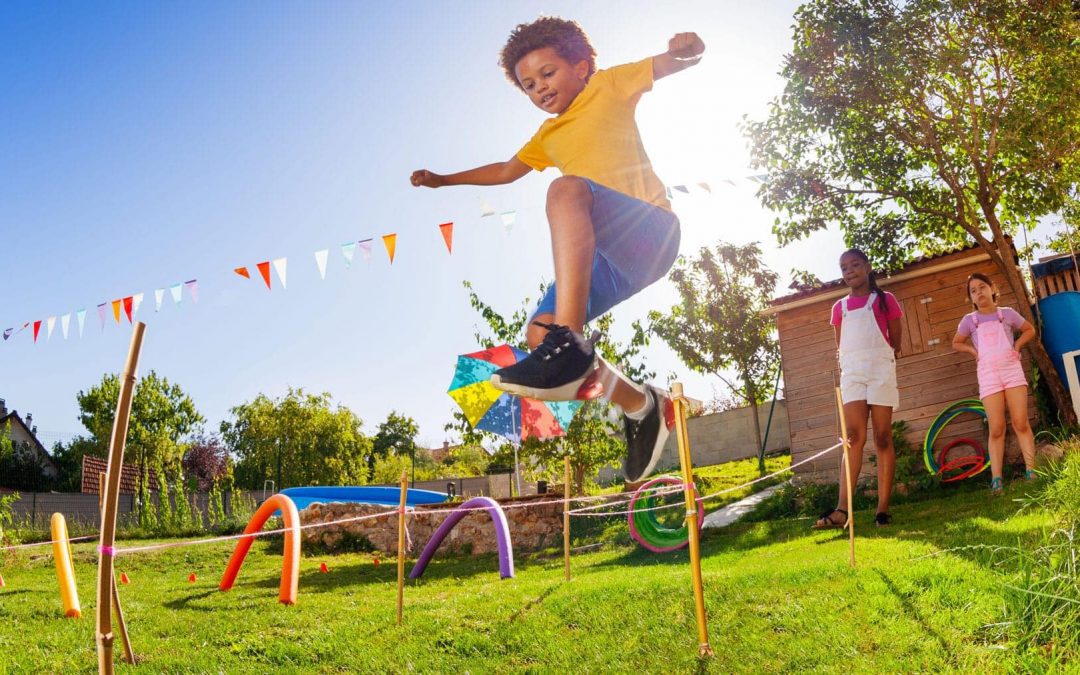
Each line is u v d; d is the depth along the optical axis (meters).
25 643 5.16
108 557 2.61
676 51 2.61
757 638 3.78
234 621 5.68
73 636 5.31
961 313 11.98
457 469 38.78
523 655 4.14
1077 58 10.21
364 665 4.24
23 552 12.35
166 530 18.06
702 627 3.71
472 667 4.04
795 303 13.24
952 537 5.42
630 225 2.53
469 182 3.28
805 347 13.23
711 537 9.53
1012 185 11.40
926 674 2.99
